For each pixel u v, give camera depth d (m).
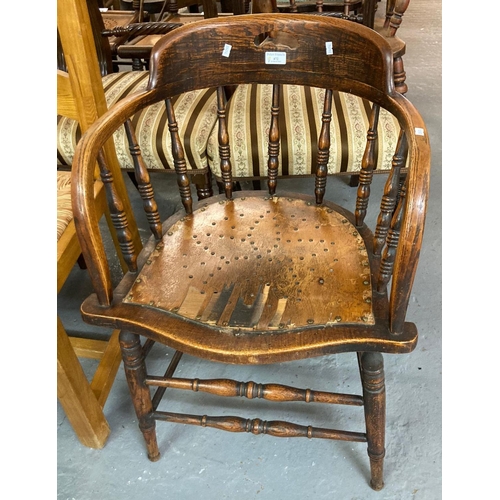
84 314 0.85
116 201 0.87
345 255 0.94
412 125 0.73
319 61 0.93
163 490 1.08
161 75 0.91
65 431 1.20
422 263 1.55
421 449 1.11
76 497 1.08
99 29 1.76
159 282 0.90
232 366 1.31
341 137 1.24
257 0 1.25
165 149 1.29
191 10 2.81
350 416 1.18
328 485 1.06
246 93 1.42
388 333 0.77
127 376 0.94
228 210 1.07
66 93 1.02
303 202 1.09
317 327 0.80
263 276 0.90
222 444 1.15
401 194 0.77
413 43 2.93
